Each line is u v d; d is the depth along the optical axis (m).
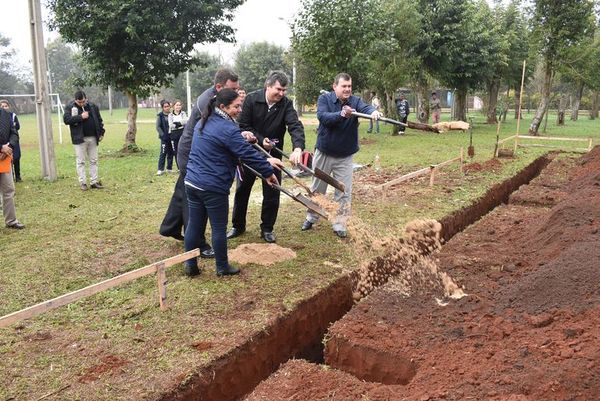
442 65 21.86
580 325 3.35
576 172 10.32
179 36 14.20
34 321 4.02
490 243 6.02
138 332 3.85
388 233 6.27
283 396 3.18
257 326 3.93
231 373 3.60
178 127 10.59
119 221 7.06
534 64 28.42
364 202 7.91
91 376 3.27
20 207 7.93
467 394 2.86
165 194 8.88
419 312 4.19
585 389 2.69
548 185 9.14
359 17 14.91
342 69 15.57
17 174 10.13
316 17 14.85
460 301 4.33
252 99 5.76
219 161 4.55
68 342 3.70
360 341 3.79
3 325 3.32
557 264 4.30
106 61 14.00
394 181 8.02
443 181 9.46
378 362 3.68
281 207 7.66
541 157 12.61
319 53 15.28
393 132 19.73
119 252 5.75
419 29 18.69
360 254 5.57
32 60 9.87
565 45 17.98
